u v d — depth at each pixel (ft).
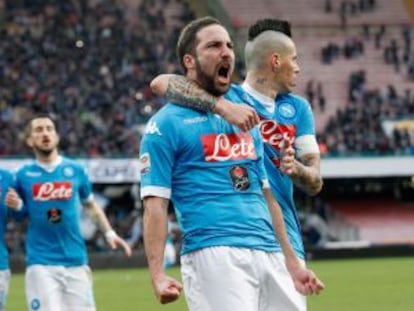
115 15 266.36
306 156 39.27
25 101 230.07
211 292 30.76
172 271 160.86
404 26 286.05
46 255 57.72
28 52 248.32
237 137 31.89
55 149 59.16
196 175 31.35
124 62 249.75
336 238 233.35
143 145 31.42
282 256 32.58
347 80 265.95
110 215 215.72
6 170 58.54
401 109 248.11
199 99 31.30
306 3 290.97
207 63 31.07
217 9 282.77
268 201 32.86
